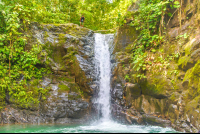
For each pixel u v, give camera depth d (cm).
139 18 875
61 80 837
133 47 876
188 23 687
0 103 711
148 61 734
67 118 774
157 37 762
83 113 795
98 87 876
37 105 760
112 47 973
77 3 1426
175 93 615
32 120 727
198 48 588
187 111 545
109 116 846
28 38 820
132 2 966
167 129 594
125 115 762
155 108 688
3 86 721
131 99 778
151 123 677
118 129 608
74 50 865
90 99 837
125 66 865
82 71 832
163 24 786
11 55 768
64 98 789
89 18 1462
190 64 589
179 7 729
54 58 859
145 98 733
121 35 924
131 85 769
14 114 713
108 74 930
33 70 808
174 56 680
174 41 721
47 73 829
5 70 749
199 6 649
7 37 775
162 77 676
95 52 952
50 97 779
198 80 540
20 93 743
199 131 481
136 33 898
